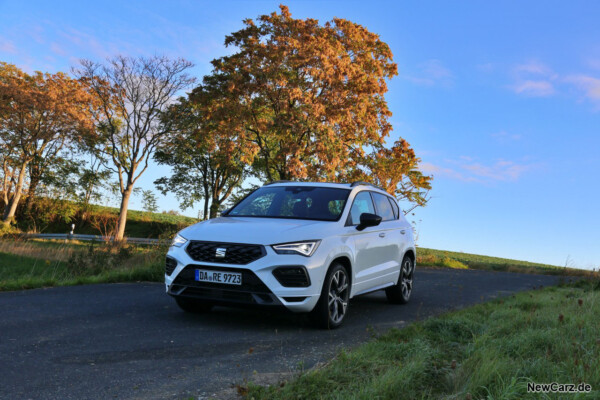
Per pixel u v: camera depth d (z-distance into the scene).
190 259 5.14
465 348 4.14
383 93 28.30
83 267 10.84
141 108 35.56
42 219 44.00
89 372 3.47
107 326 4.98
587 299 7.27
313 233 5.27
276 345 4.51
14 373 3.38
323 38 26.02
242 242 5.02
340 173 27.23
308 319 5.83
